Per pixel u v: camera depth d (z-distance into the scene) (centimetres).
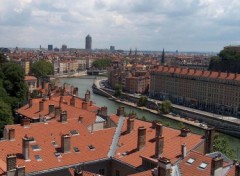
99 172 8912
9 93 18588
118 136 9731
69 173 7338
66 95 17988
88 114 12062
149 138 9181
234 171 7181
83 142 9219
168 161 6309
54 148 8738
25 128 9112
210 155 8125
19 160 8088
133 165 8381
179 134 8962
